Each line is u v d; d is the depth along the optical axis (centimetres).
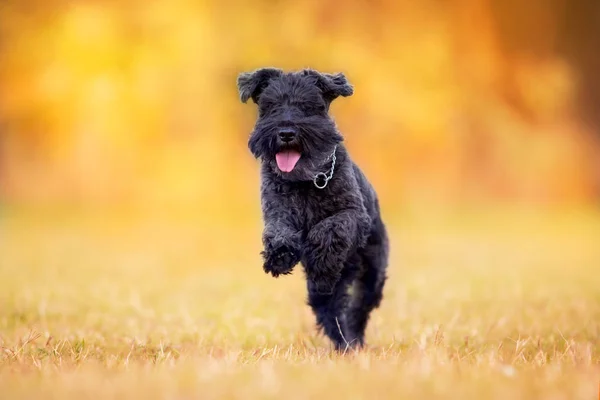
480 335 731
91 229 1983
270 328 781
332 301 661
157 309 925
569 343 646
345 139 701
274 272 604
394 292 1043
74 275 1244
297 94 650
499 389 431
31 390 443
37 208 2472
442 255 1520
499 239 1831
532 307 927
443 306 933
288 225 618
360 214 637
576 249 1659
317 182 625
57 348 638
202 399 415
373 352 619
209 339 726
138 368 521
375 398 416
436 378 457
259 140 631
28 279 1191
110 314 888
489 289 1091
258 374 474
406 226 2102
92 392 433
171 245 1669
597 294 1055
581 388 435
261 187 642
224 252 1554
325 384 445
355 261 664
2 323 815
